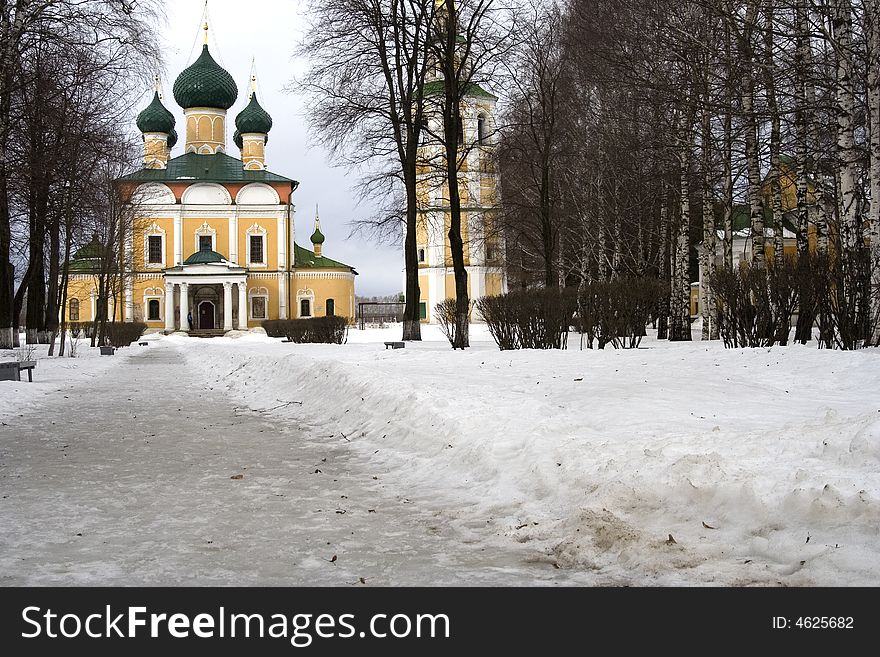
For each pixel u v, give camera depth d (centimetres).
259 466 817
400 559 497
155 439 1011
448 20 2392
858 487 481
